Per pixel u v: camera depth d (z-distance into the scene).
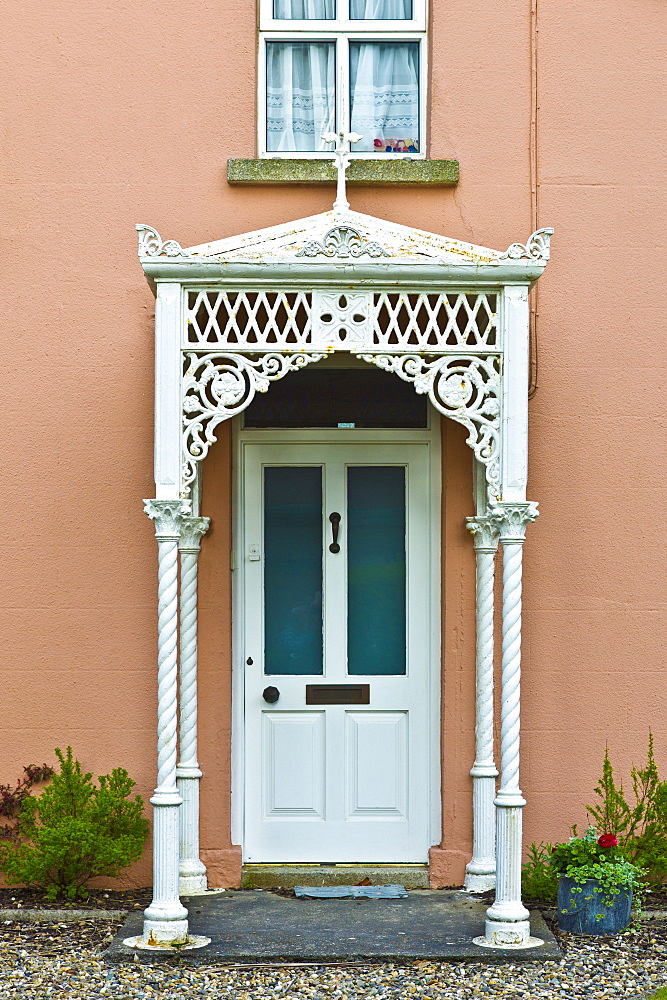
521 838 5.63
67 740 6.55
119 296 6.66
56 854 6.06
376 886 6.50
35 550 6.59
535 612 6.61
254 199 6.70
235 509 6.80
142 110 6.70
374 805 6.73
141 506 6.62
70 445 6.62
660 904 6.18
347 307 5.66
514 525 5.61
